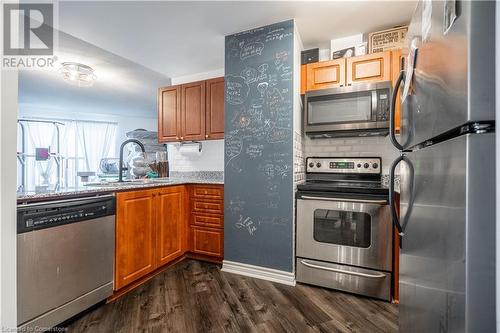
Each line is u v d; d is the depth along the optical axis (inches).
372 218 73.4
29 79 139.5
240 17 81.7
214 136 109.3
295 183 85.1
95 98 183.9
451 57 21.8
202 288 80.0
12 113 25.6
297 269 83.0
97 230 68.1
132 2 73.3
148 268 84.7
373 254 73.4
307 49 102.7
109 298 72.6
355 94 83.6
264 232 86.6
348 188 76.8
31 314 53.9
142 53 107.6
